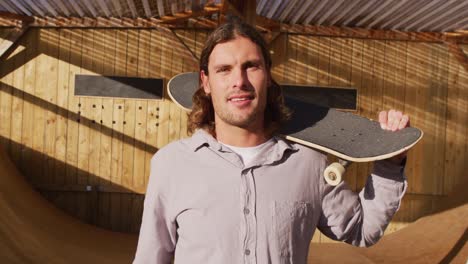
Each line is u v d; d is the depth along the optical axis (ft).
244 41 5.24
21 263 15.14
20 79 24.85
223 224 5.03
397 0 20.03
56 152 25.09
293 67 25.73
